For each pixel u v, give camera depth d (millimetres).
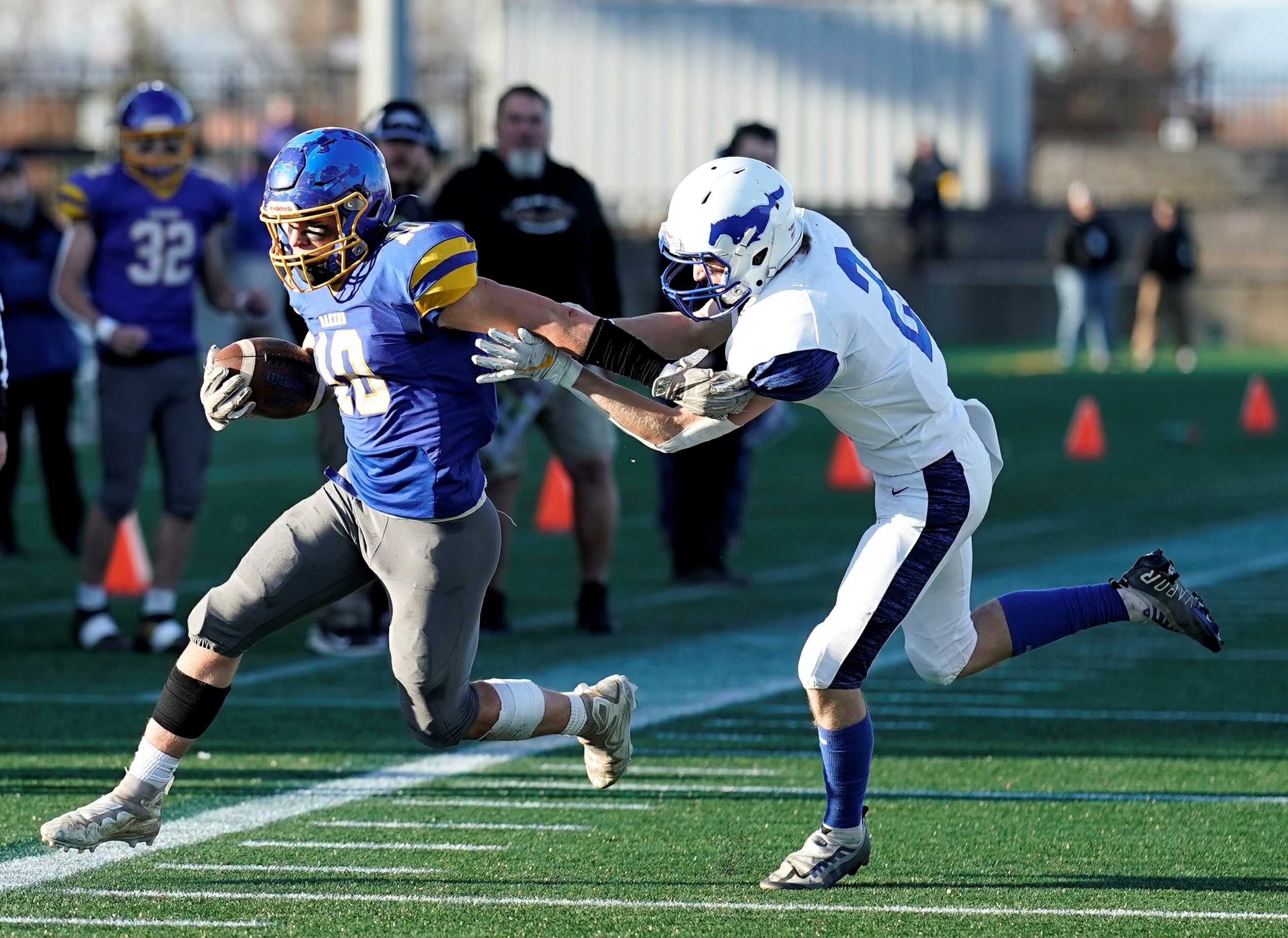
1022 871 17500
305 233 16219
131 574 37219
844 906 16344
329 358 16594
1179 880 17141
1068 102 153250
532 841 18625
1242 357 103938
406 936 15375
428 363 16359
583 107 117500
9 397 40906
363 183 16125
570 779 21406
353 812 19781
